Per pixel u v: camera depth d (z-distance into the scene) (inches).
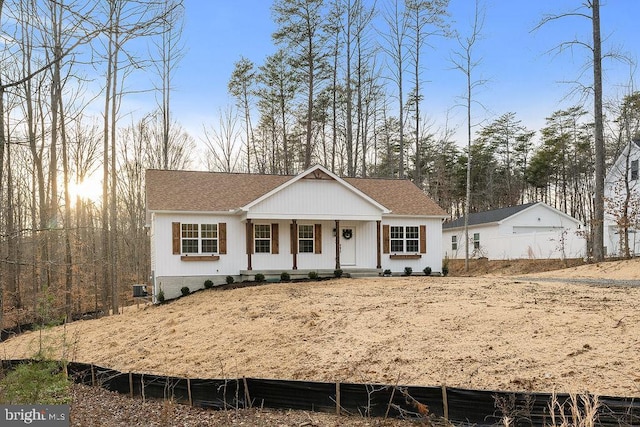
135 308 916.0
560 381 281.7
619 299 458.6
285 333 455.8
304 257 903.7
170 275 830.5
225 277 856.9
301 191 868.0
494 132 2290.8
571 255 1090.1
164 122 1398.9
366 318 469.4
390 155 1759.4
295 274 874.1
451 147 2284.7
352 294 621.9
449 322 420.2
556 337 352.2
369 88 1587.1
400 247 964.0
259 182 965.8
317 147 1742.1
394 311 485.4
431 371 321.7
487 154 2274.9
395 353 362.9
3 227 786.8
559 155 2050.9
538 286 597.0
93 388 371.6
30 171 1093.8
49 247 786.2
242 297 691.4
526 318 404.5
